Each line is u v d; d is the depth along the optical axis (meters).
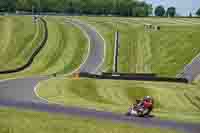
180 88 110.12
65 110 60.59
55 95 89.25
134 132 37.69
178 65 160.00
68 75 143.00
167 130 42.31
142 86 107.81
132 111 56.53
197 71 149.88
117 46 187.25
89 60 167.75
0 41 183.12
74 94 95.00
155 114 61.31
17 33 199.50
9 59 159.75
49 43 186.12
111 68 157.62
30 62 158.50
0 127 35.78
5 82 113.81
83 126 38.34
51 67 156.75
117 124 41.97
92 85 107.19
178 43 189.00
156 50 180.62
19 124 37.47
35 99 78.06
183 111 85.12
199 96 101.31
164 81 122.38
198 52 175.38
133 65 161.25
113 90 102.69
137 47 185.62
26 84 109.50
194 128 49.03
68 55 172.75
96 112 59.38
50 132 35.09
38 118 41.88
